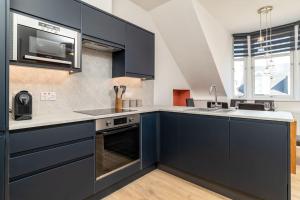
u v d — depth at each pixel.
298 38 3.84
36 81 1.92
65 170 1.55
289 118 1.58
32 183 1.35
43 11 1.64
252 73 4.54
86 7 2.01
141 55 2.77
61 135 1.52
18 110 1.49
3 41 1.21
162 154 2.57
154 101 3.60
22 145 1.29
